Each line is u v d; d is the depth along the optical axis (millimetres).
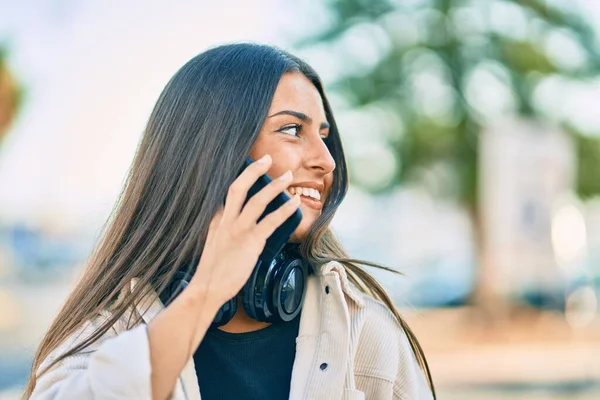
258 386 1482
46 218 20641
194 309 1215
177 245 1468
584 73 13383
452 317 13508
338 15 13414
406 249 16797
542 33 13445
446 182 14414
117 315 1431
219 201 1421
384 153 14273
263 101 1477
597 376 7738
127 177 1641
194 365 1443
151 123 1576
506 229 12078
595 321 13445
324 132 1633
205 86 1514
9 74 13211
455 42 13492
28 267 18797
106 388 1165
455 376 7699
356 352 1591
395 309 1703
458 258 16594
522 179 11797
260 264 1400
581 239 13641
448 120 13859
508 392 6848
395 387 1628
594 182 15086
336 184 1663
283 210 1271
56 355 1423
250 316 1452
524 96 13422
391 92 13711
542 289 13203
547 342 10898
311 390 1446
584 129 14367
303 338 1506
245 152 1446
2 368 7055
